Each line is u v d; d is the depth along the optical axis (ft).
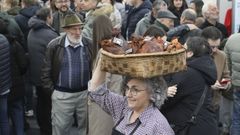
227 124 26.43
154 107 12.15
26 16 30.35
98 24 19.62
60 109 22.49
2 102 24.64
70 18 21.99
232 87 24.35
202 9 30.66
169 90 16.56
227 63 23.77
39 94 27.17
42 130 27.84
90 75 22.68
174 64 11.37
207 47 17.66
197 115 17.04
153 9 29.43
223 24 31.65
